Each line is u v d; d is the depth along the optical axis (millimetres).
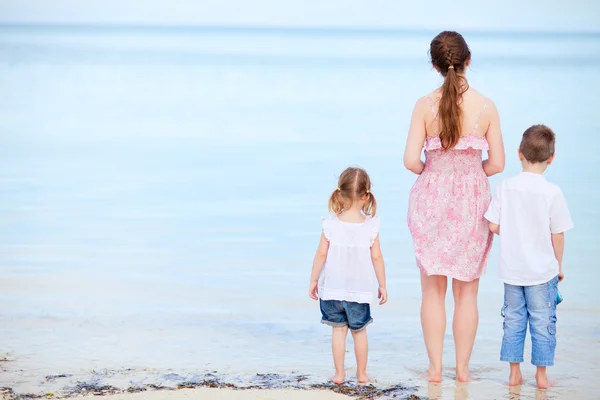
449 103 7090
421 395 6746
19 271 11242
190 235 13562
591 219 14203
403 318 9312
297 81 51312
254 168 20453
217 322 9156
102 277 11000
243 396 6461
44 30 199625
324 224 7352
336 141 25141
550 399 6652
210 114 33531
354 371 7508
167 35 174875
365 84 48219
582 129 26516
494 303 9906
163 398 6383
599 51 96062
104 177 19312
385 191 16922
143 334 8648
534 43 134000
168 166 21000
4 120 31328
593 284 10492
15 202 16219
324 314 7289
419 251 7414
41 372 7246
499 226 7102
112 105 37375
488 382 7152
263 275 11180
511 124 27297
